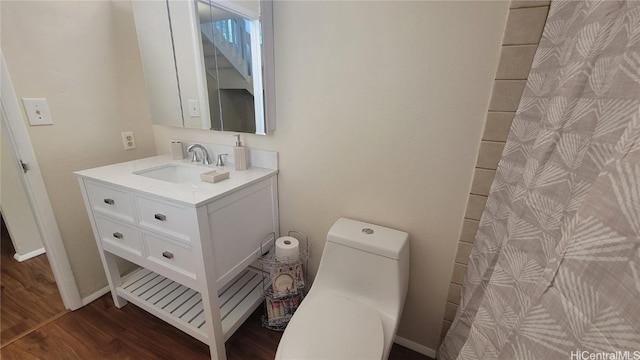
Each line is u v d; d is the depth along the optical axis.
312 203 1.33
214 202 1.02
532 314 0.44
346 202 1.25
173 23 1.31
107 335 1.34
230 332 1.22
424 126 1.00
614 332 0.32
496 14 0.81
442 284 1.16
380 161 1.12
